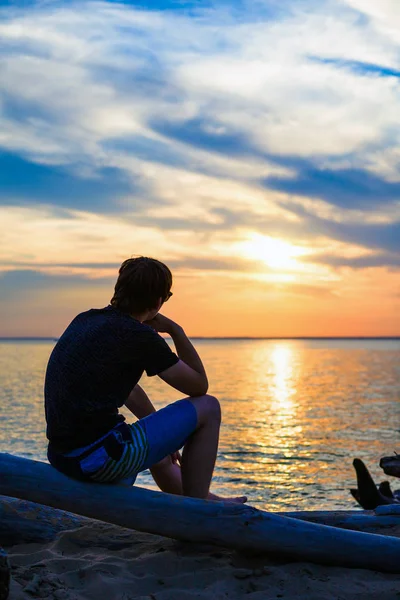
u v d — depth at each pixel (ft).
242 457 63.21
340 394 153.69
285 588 9.84
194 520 10.82
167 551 11.19
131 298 11.04
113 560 10.87
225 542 10.82
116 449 10.46
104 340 10.54
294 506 42.19
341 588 9.87
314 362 402.31
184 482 11.62
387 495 31.35
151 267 11.06
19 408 108.17
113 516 10.82
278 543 10.73
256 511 10.92
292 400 137.28
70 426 10.52
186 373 10.98
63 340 10.96
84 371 10.44
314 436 80.38
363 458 63.16
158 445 10.92
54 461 10.86
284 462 60.34
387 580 10.36
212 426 11.57
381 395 150.92
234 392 160.45
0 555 8.70
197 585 9.98
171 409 11.26
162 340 10.79
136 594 9.67
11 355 526.98
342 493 46.39
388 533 12.26
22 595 9.20
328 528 10.89
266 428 88.99
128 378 10.72
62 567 10.53
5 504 12.51
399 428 88.28
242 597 9.52
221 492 46.39
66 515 12.96
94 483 10.86
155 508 10.85
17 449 61.77
